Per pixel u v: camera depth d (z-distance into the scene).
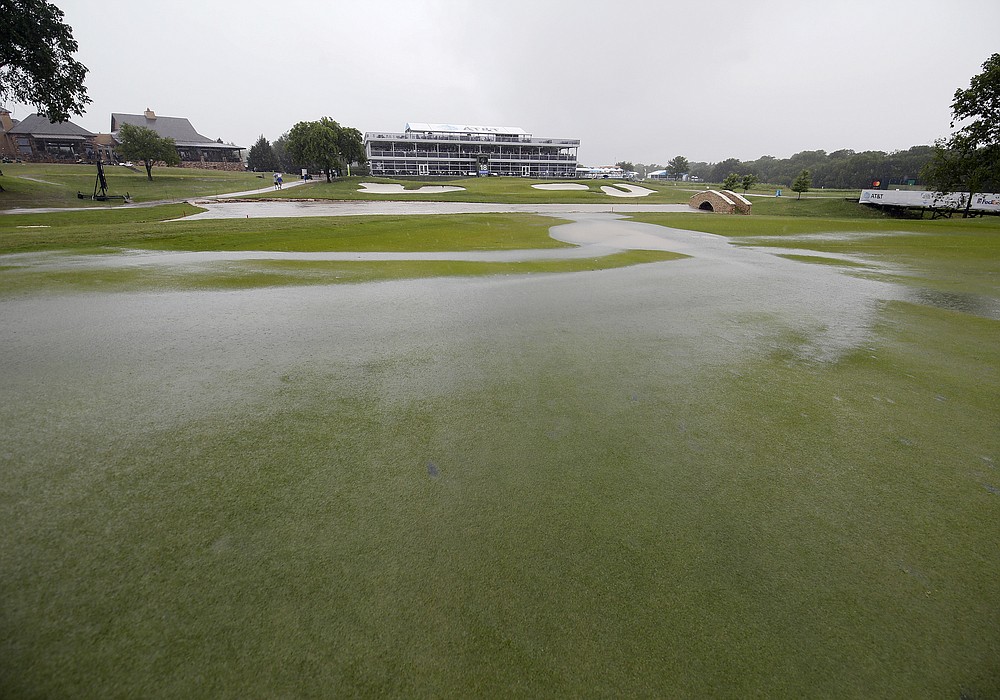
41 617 2.33
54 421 4.16
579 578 2.65
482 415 4.50
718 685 2.09
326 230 20.75
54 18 34.88
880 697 2.06
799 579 2.69
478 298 9.27
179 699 1.96
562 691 2.05
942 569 2.79
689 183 144.00
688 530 3.06
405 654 2.20
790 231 26.69
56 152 84.69
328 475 3.52
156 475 3.47
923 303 9.77
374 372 5.46
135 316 7.33
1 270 10.34
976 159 36.03
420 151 124.69
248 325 7.10
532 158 133.00
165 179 64.56
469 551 2.83
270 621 2.34
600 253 16.62
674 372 5.68
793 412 4.73
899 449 4.10
